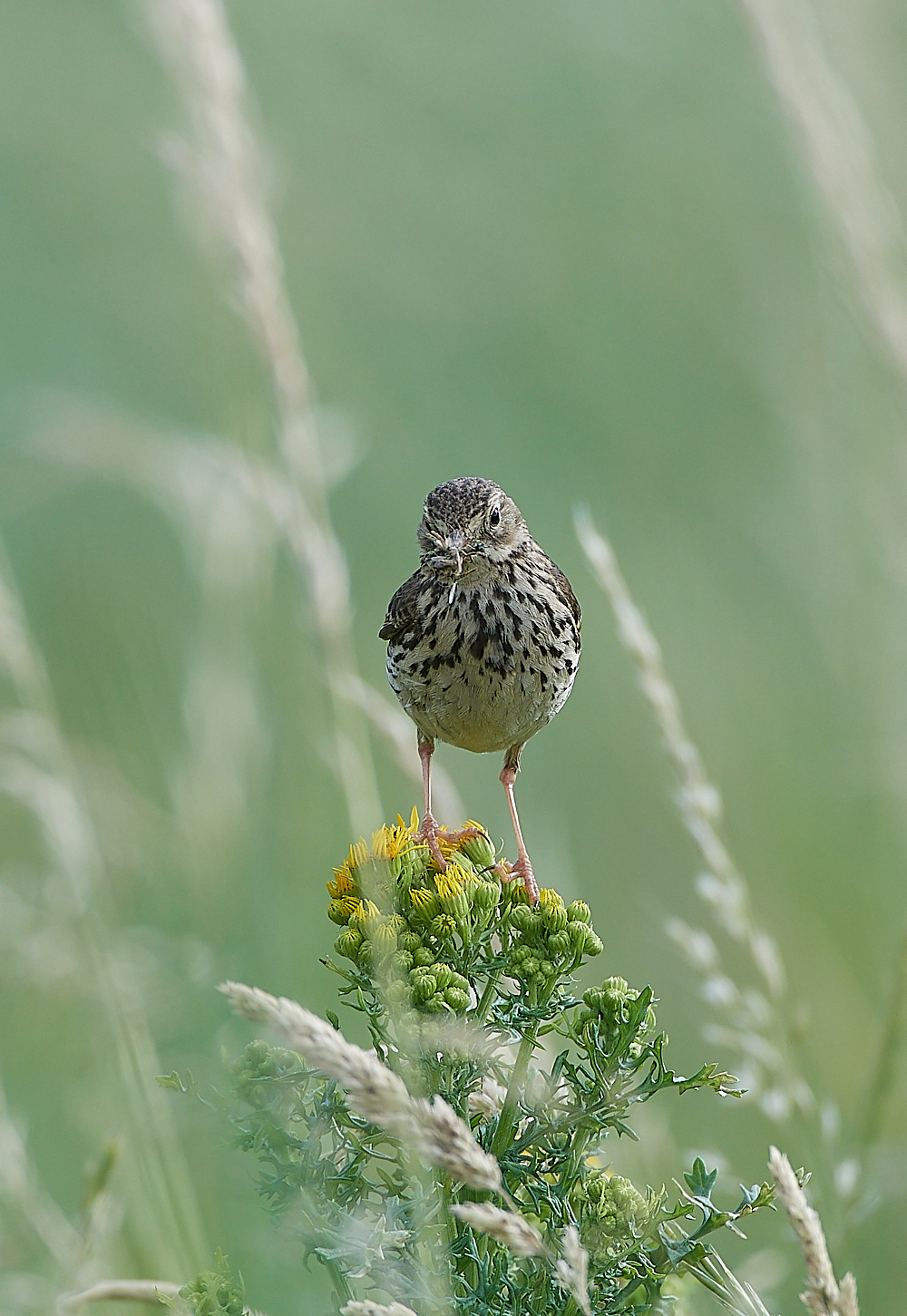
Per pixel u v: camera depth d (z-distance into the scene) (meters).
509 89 17.67
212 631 10.63
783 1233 8.77
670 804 12.88
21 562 14.22
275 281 9.67
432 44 18.14
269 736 10.38
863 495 12.01
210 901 9.46
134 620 12.66
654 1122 8.62
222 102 9.61
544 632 8.97
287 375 9.70
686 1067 10.70
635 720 13.79
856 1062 10.09
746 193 15.94
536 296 16.45
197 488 10.90
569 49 17.52
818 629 13.31
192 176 9.59
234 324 10.76
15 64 18.28
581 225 16.59
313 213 17.19
